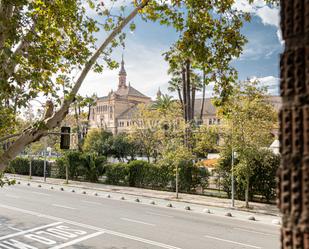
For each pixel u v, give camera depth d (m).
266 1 7.60
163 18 8.49
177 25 8.45
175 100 48.62
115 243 11.23
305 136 1.55
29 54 7.24
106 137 60.22
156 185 28.03
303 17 1.61
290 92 1.63
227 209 19.53
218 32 8.31
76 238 11.79
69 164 35.38
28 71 7.29
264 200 22.02
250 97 20.11
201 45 8.20
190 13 8.41
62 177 37.03
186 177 25.66
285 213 1.61
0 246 10.70
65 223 14.12
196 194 25.11
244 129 19.34
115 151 58.03
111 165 31.67
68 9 8.27
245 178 20.66
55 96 7.07
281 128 1.67
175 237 12.13
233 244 11.37
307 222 1.51
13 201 19.94
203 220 15.66
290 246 1.57
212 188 26.31
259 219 16.58
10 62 6.30
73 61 8.93
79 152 35.69
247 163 19.27
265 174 21.59
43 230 12.87
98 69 8.91
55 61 8.54
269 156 20.88
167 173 27.09
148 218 15.67
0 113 8.09
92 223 14.23
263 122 19.98
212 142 23.53
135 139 55.50
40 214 16.03
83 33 8.97
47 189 27.44
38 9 7.70
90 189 28.02
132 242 11.38
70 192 25.75
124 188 28.42
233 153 19.88
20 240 11.44
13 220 14.57
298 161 1.57
